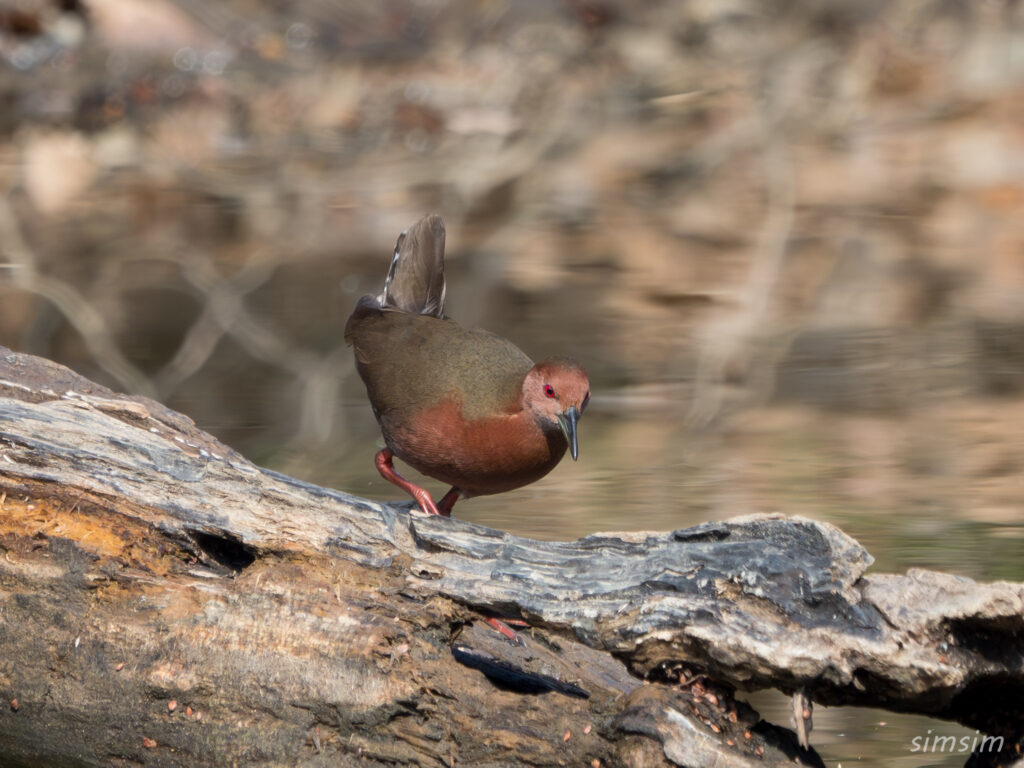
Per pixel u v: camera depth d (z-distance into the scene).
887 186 21.33
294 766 6.21
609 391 13.09
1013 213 20.00
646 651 6.07
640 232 19.56
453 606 6.35
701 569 6.10
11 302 16.08
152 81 25.22
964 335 14.49
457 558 6.45
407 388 8.31
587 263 18.08
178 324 15.26
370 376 8.67
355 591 6.38
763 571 6.00
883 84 24.92
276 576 6.45
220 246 18.61
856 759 6.87
